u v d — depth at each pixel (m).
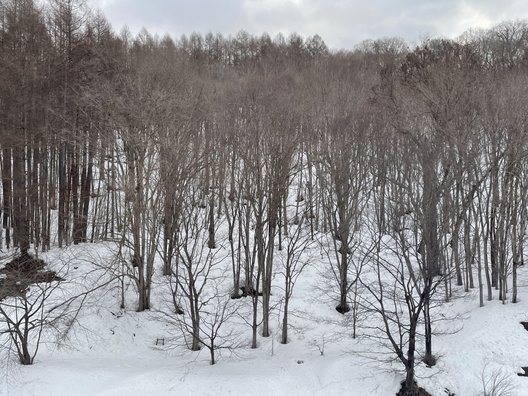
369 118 33.53
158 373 20.02
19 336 19.78
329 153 32.25
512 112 24.69
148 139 24.16
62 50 30.44
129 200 25.30
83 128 29.94
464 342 20.89
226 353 22.70
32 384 18.69
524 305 22.81
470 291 25.94
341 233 26.22
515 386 18.41
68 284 25.33
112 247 29.05
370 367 20.28
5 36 29.02
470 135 25.02
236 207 28.27
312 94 38.69
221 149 28.19
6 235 29.39
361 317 25.11
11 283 21.02
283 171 23.88
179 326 23.88
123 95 27.53
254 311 23.14
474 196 25.67
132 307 25.67
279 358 22.16
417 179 23.27
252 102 30.05
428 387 18.86
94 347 22.69
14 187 27.98
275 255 30.12
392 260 28.44
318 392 19.42
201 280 27.59
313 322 25.16
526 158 24.33
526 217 25.88
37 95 28.62
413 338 18.62
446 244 23.91
